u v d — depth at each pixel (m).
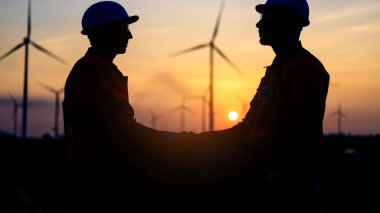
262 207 6.18
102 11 7.18
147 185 6.78
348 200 21.05
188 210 6.62
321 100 6.11
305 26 6.59
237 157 6.56
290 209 6.02
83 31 7.29
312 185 6.02
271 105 6.27
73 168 6.81
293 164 6.00
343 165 38.72
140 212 6.75
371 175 34.91
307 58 6.19
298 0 6.45
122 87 7.03
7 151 28.77
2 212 9.60
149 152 6.88
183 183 6.70
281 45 6.47
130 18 7.23
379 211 18.67
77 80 6.84
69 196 6.94
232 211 6.46
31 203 9.85
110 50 7.25
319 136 6.04
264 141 6.26
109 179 6.76
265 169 6.22
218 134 6.98
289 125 6.10
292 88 6.14
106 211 6.72
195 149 6.91
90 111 6.77
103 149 6.76
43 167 20.39
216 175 6.58
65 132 7.00
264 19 6.55
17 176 16.42
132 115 7.00
